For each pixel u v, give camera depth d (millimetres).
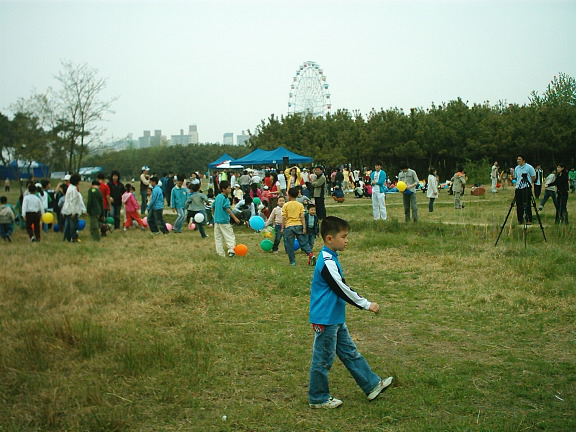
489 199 26375
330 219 4441
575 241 11984
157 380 4965
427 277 9312
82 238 16188
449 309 7379
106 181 18953
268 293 8453
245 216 18625
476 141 46875
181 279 9367
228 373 5172
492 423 4043
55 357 5617
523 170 14336
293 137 49500
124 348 5723
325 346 4359
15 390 4809
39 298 8180
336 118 53500
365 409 4371
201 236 16141
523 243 12031
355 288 8758
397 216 19422
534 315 6957
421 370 5199
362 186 32469
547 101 51250
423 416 4215
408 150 47969
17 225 20297
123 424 4105
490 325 6629
